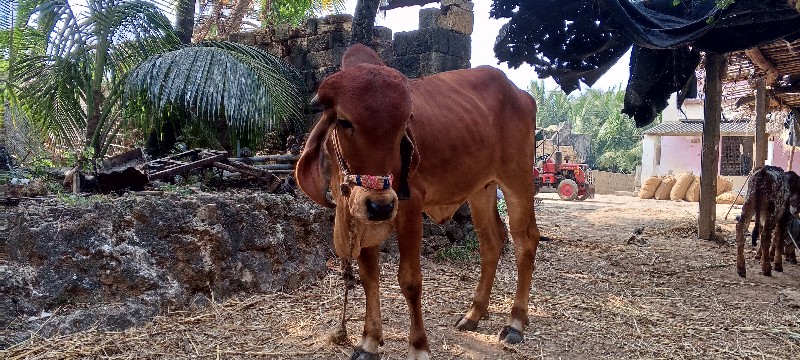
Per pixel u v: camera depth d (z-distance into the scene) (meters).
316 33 8.95
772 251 7.82
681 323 4.94
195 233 4.83
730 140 23.92
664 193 20.33
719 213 15.13
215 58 7.85
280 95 7.98
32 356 3.64
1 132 6.69
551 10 6.88
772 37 7.21
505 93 4.48
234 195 5.43
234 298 4.90
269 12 12.23
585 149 42.34
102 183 5.56
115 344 3.88
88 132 8.31
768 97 12.56
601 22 7.00
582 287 6.13
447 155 3.76
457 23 7.66
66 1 8.07
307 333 4.31
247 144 8.27
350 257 3.54
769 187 6.95
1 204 4.77
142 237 4.64
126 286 4.41
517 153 4.44
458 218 7.28
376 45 7.41
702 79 10.78
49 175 6.23
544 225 11.49
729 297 5.95
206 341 4.07
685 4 7.37
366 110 2.92
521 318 4.41
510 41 7.28
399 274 3.61
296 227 5.67
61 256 4.27
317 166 3.32
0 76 7.78
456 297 5.39
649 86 8.23
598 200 19.64
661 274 6.98
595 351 4.23
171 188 5.87
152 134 9.02
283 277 5.32
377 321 3.83
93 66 8.34
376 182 2.97
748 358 4.19
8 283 4.06
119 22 8.30
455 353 4.10
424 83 4.00
